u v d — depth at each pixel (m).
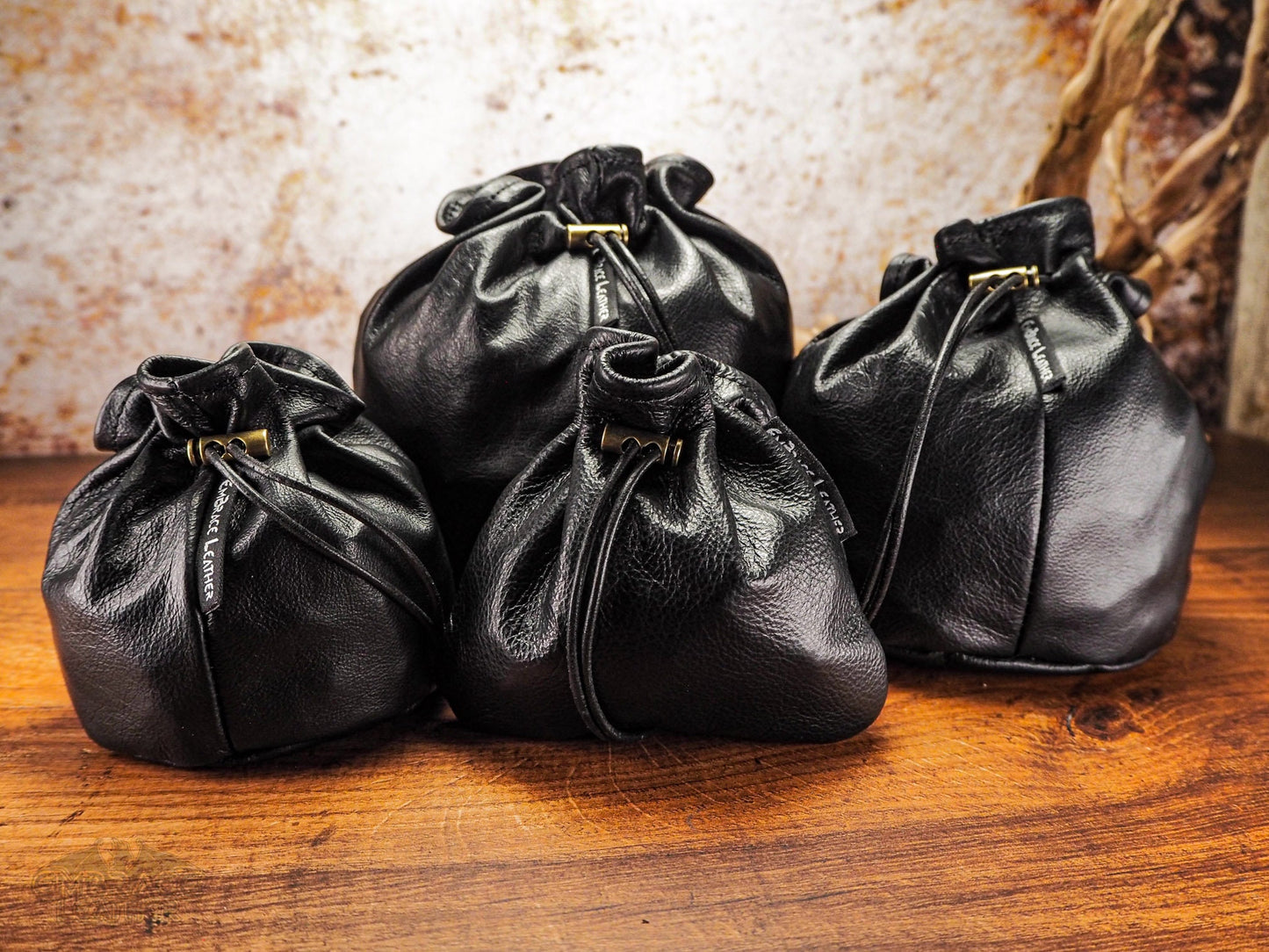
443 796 0.88
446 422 1.15
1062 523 1.04
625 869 0.78
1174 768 0.94
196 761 0.91
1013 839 0.82
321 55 2.29
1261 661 1.18
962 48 2.38
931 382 1.04
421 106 2.34
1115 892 0.75
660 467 0.92
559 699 0.92
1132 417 1.06
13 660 1.21
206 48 2.25
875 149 2.44
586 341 0.93
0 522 1.82
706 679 0.91
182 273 2.37
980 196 2.48
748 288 1.22
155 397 0.86
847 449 1.11
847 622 0.94
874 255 2.51
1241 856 0.80
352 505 0.91
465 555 1.21
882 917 0.72
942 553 1.08
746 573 0.89
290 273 2.41
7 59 2.20
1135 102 2.06
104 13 2.21
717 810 0.86
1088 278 1.13
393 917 0.72
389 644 0.94
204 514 0.87
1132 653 1.11
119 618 0.86
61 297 2.34
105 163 2.29
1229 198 2.16
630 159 1.18
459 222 1.24
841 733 0.96
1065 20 2.37
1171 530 1.07
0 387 2.37
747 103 2.40
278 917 0.73
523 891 0.75
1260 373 2.45
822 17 2.35
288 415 0.96
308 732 0.91
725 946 0.69
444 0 2.29
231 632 0.85
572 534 0.88
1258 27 1.94
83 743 0.99
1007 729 1.02
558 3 2.31
